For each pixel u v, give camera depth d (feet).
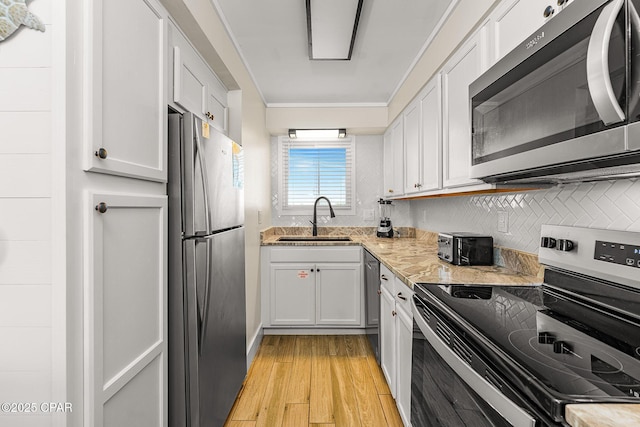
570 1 3.21
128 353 3.38
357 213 12.69
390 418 6.21
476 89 4.54
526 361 2.40
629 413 1.78
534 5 3.79
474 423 2.86
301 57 8.11
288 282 10.54
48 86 2.61
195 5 5.02
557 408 1.88
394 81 9.73
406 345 5.44
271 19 6.46
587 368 2.29
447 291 4.38
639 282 3.16
